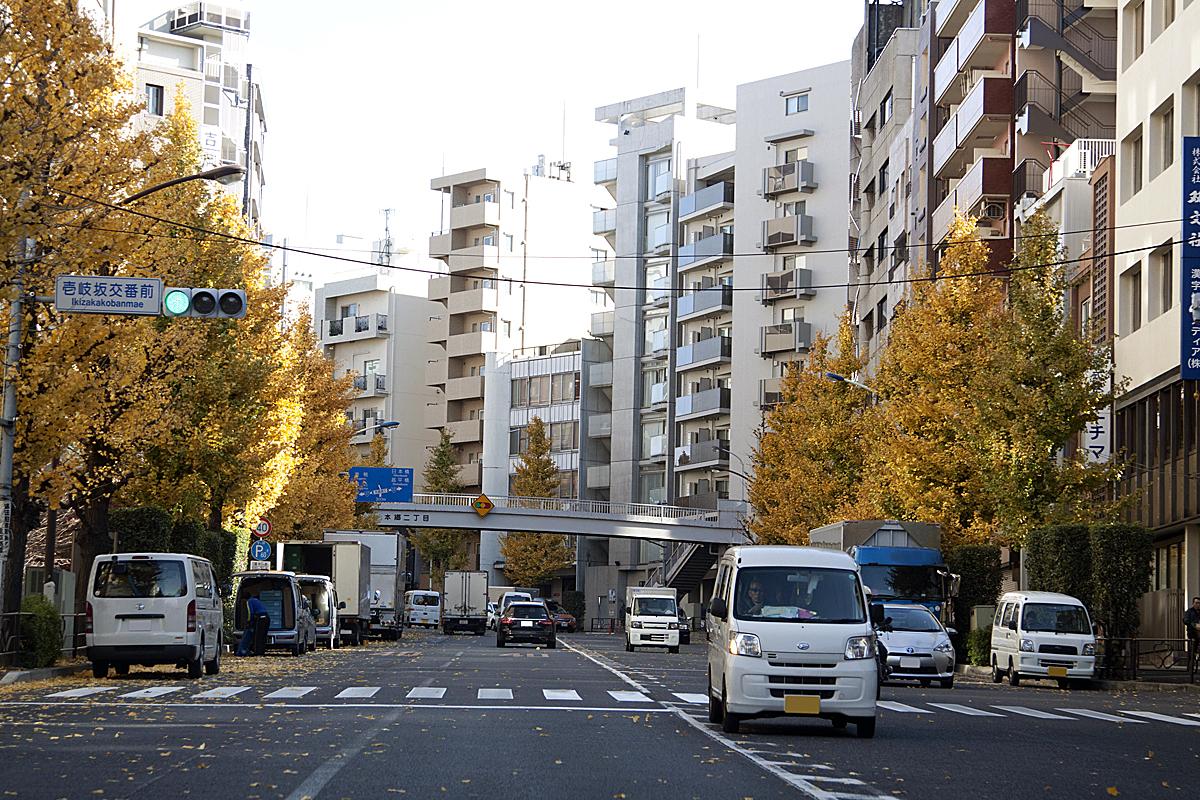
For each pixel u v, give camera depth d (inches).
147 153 1026.1
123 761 506.3
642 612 2148.1
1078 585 1390.3
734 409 3639.3
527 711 773.3
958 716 850.8
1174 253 1466.5
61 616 1153.4
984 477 1536.7
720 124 4067.4
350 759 516.4
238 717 702.5
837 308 3508.9
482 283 4421.8
